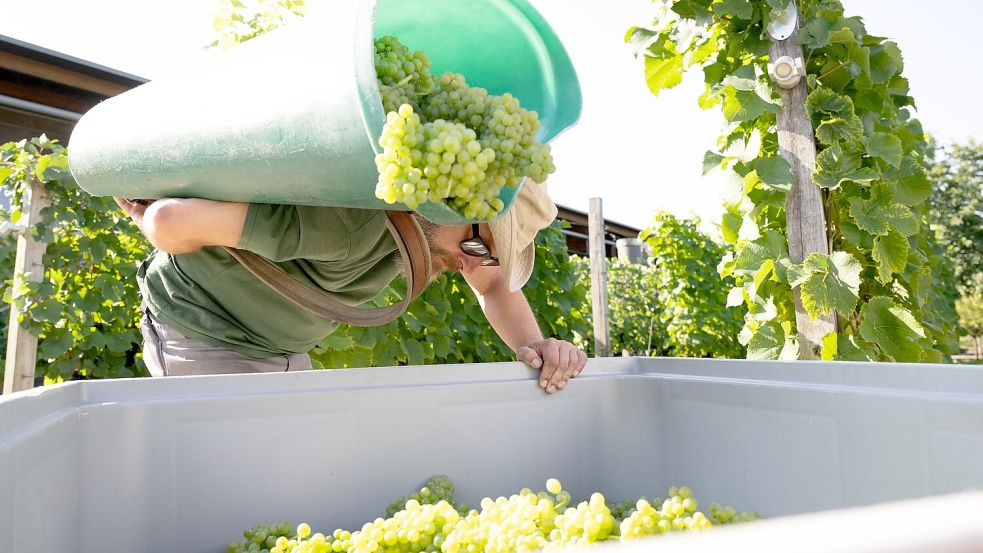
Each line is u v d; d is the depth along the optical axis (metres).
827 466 1.14
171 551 1.14
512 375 1.48
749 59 2.73
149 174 1.34
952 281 8.95
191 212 1.31
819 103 2.56
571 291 5.43
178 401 1.16
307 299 1.53
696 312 7.98
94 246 3.83
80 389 1.10
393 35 1.35
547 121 1.36
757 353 2.73
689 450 1.42
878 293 2.80
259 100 1.12
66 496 0.99
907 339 2.45
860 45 2.76
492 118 1.07
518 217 1.73
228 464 1.19
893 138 2.57
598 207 6.03
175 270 1.68
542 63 1.36
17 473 0.79
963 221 23.08
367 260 1.58
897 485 1.03
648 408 1.52
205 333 1.66
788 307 2.71
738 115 2.62
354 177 1.10
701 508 1.38
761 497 1.26
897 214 2.53
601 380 1.56
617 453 1.55
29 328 3.47
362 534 1.08
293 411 1.25
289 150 1.10
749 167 2.59
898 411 1.04
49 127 5.34
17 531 0.79
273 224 1.38
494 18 1.33
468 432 1.41
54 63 4.97
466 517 1.20
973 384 0.97
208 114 1.19
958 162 24.41
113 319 3.99
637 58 3.04
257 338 1.70
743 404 1.30
